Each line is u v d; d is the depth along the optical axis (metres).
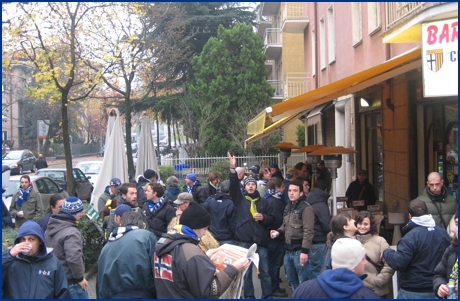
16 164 32.25
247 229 7.36
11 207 9.98
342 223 5.16
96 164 24.31
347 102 15.00
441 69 4.81
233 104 29.80
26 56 13.75
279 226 7.79
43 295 4.32
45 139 47.38
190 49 33.47
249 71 29.72
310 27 21.31
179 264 3.89
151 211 7.16
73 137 64.81
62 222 5.35
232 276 4.05
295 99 7.88
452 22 4.79
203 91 29.77
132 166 20.98
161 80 32.53
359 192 10.79
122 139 10.64
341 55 15.30
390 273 5.09
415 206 4.74
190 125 30.81
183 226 4.09
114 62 15.38
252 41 30.34
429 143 9.23
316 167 15.26
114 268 4.39
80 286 5.32
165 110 33.41
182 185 18.73
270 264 7.98
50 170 18.80
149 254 4.49
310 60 21.53
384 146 11.48
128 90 20.53
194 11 34.56
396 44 10.09
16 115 50.03
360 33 13.32
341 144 16.19
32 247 4.36
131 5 15.62
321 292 3.25
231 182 7.37
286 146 15.44
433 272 4.59
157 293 4.04
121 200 7.81
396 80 10.38
